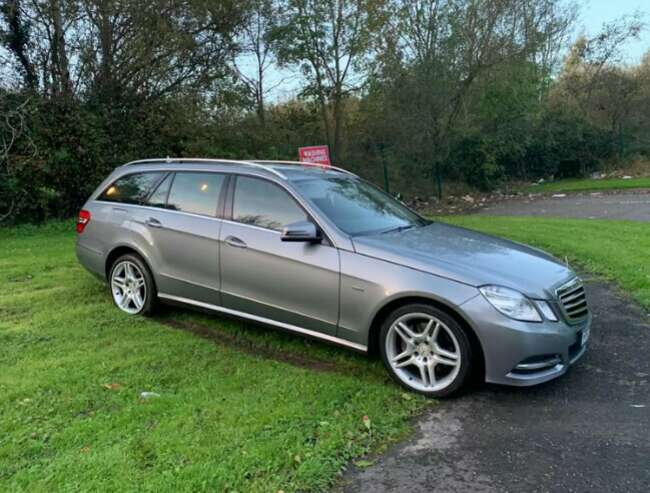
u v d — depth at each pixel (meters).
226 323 5.25
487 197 19.16
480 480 2.90
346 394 3.82
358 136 18.94
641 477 2.90
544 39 19.70
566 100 24.70
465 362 3.70
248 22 16.17
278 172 4.76
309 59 17.80
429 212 16.23
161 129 14.32
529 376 3.67
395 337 3.99
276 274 4.41
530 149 22.81
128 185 5.71
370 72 18.11
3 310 5.58
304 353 4.62
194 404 3.61
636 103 24.05
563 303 3.89
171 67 14.52
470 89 18.94
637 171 21.83
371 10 17.28
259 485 2.78
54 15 12.88
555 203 16.20
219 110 16.12
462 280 3.73
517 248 4.55
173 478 2.79
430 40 18.16
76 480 2.78
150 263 5.29
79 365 4.21
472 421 3.53
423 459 3.10
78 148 12.80
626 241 8.73
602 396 3.84
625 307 5.75
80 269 7.40
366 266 4.00
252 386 3.92
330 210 4.48
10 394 3.69
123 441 3.15
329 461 3.01
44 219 12.67
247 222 4.67
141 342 4.74
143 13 13.48
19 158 11.87
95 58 13.75
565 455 3.12
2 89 12.33
